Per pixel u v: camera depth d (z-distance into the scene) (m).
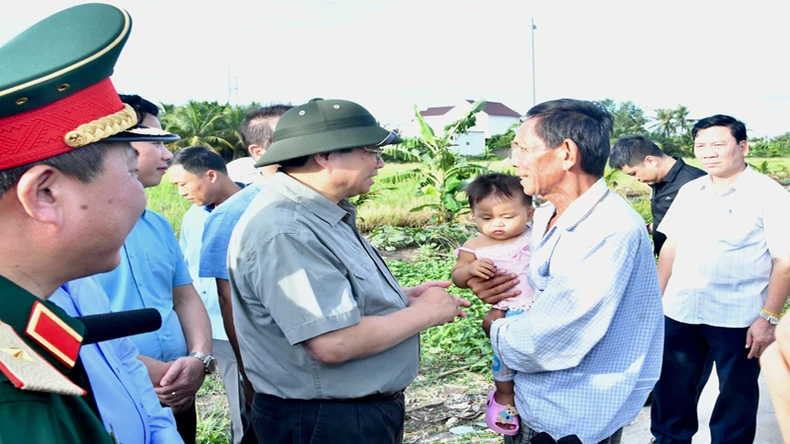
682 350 3.74
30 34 1.12
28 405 0.95
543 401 2.41
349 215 2.43
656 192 5.14
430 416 4.41
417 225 13.88
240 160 4.66
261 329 2.30
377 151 2.41
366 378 2.29
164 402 2.63
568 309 2.28
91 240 1.14
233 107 44.28
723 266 3.56
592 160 2.35
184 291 2.96
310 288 2.11
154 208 12.93
